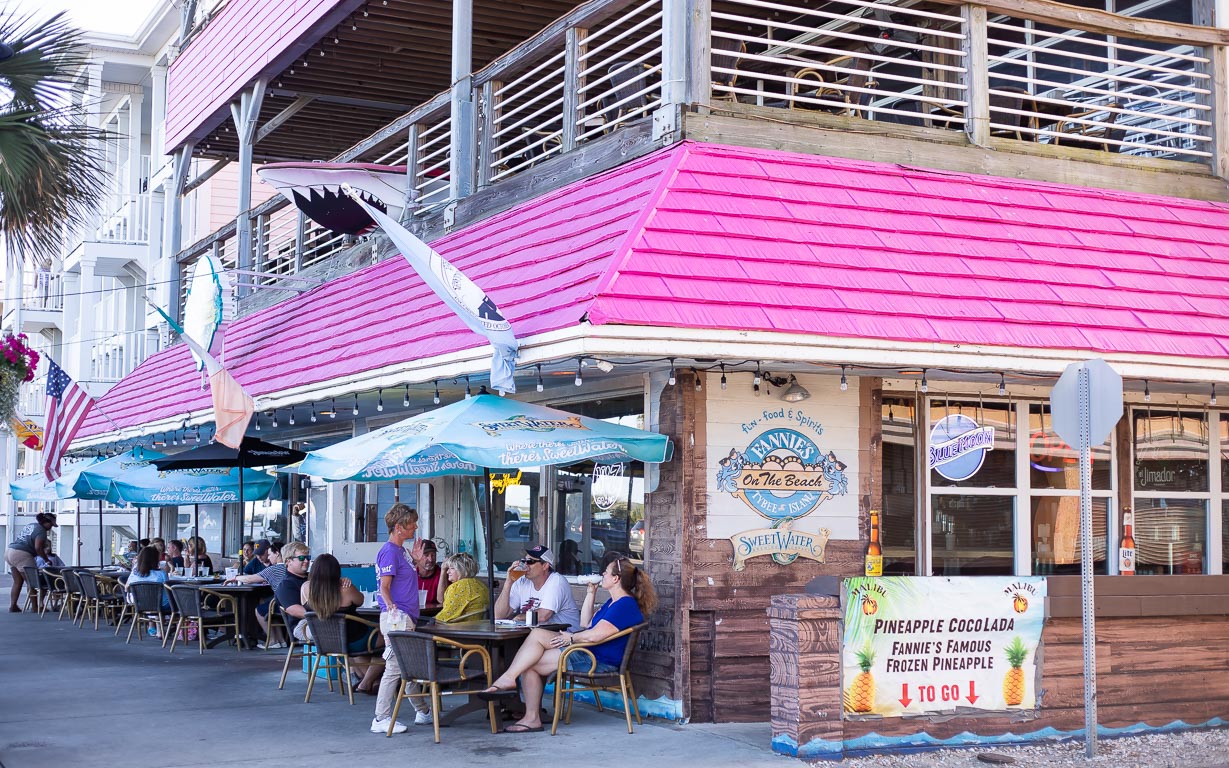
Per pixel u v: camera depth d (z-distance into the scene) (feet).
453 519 47.11
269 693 36.88
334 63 58.54
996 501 34.94
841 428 32.63
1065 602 30.01
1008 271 31.50
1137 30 37.60
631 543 33.78
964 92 36.06
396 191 48.14
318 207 47.16
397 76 60.59
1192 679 31.83
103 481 54.19
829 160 33.14
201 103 66.03
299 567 44.75
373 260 48.80
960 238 32.04
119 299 109.40
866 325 28.32
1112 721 30.63
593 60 49.47
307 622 35.70
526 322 29.32
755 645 31.35
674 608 31.01
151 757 27.30
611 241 29.40
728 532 31.30
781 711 27.48
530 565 32.53
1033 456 35.40
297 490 64.39
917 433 34.19
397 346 36.50
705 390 31.37
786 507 31.83
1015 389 35.24
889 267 30.17
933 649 28.66
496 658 31.65
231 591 48.62
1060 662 30.17
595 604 35.09
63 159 36.76
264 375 46.34
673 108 32.40
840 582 27.91
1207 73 39.11
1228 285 34.09
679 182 30.30
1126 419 36.83
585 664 31.32
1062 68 36.91
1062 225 33.91
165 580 53.62
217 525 78.28
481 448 28.53
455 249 39.50
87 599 61.31
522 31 54.95
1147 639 31.45
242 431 42.24
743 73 33.47
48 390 60.90
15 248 38.11
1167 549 37.06
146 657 46.42
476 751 27.84
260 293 59.98
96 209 40.98
